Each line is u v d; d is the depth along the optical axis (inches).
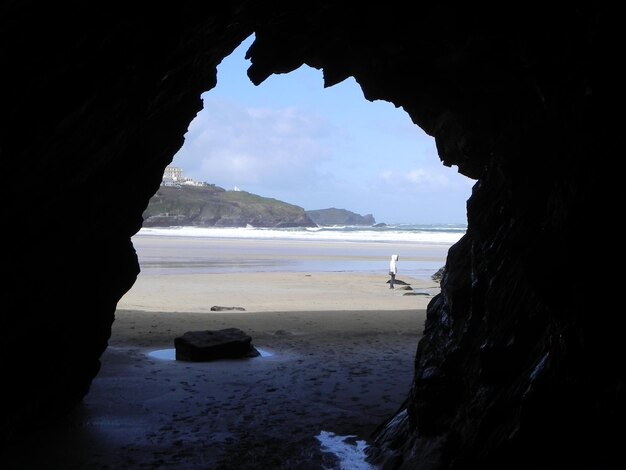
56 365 229.8
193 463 206.1
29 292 191.8
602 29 113.1
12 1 107.9
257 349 419.8
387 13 189.9
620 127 114.9
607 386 120.6
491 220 201.3
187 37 187.5
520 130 174.9
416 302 717.3
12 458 203.6
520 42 154.0
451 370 195.3
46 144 149.4
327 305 677.9
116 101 168.4
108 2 133.0
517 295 173.0
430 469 169.8
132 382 314.0
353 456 212.4
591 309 124.2
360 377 335.3
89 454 211.2
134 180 238.8
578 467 126.7
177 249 1891.0
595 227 122.0
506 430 149.1
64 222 196.5
